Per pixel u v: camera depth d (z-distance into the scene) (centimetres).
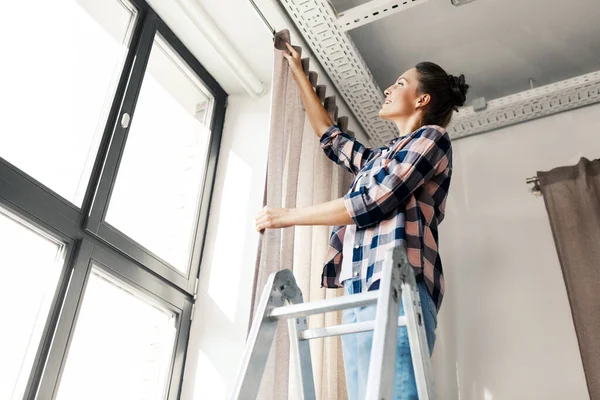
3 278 146
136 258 183
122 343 185
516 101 249
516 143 266
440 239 258
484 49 249
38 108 164
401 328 113
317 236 210
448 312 240
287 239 179
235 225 220
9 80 157
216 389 190
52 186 163
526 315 226
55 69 173
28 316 149
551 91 243
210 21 219
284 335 159
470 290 241
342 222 130
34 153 160
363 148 172
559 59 250
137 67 200
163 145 219
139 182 202
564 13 230
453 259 251
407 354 111
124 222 192
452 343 234
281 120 191
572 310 205
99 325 176
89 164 175
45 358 145
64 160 169
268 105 245
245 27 225
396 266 100
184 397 193
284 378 155
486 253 246
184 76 237
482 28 240
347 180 244
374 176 132
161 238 209
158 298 191
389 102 166
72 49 180
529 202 248
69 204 162
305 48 235
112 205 187
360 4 228
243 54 239
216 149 238
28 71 164
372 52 257
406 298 103
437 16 237
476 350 228
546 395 209
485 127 272
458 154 277
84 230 165
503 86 266
